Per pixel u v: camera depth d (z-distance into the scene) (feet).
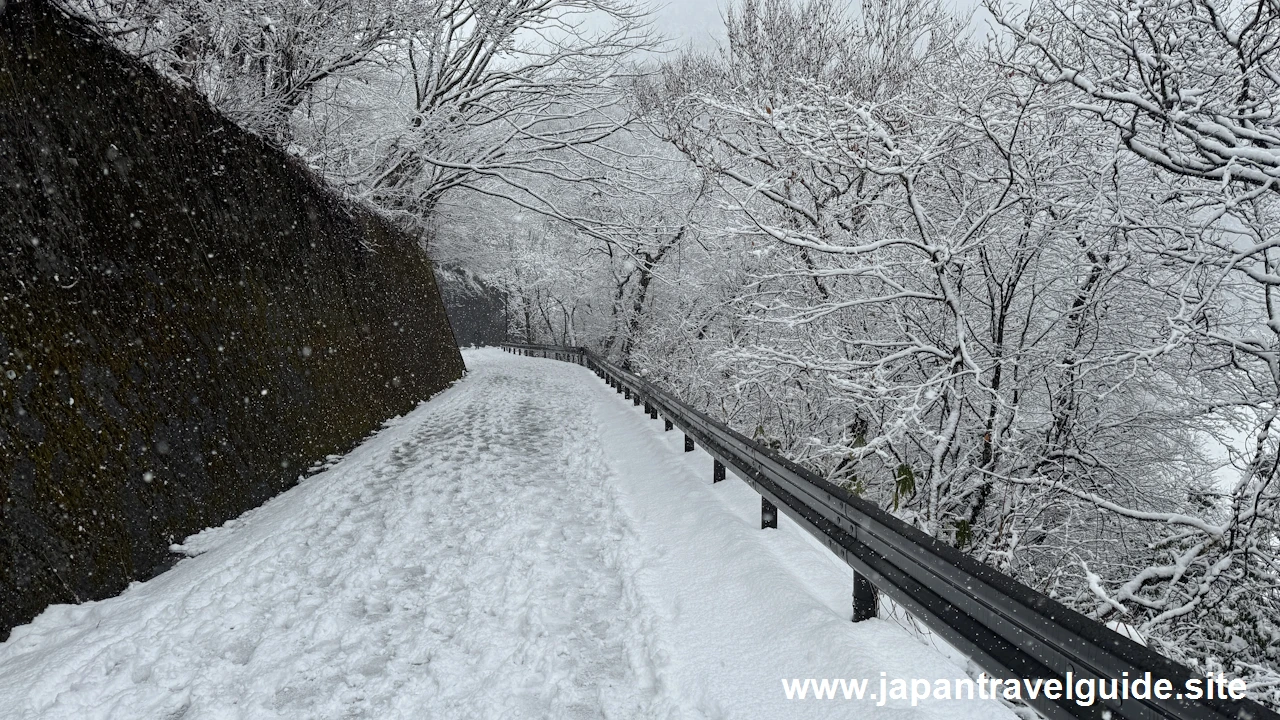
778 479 18.04
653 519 22.27
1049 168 27.07
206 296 27.58
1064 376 29.86
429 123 65.46
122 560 19.40
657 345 79.56
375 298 55.62
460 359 97.81
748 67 46.75
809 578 15.65
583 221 77.10
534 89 77.10
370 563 18.95
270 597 17.01
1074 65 24.56
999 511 29.66
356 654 13.92
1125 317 29.63
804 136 32.14
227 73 37.91
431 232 100.07
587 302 134.82
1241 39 18.65
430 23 53.52
